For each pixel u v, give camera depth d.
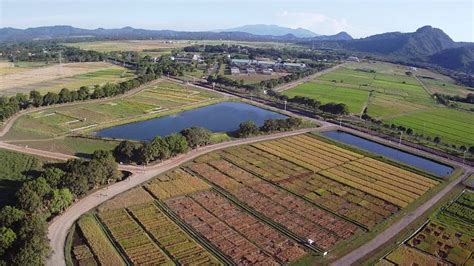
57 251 83.69
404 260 87.56
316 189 123.25
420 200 119.50
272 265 83.44
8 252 77.06
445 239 97.81
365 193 122.62
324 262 85.44
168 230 95.19
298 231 97.94
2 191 109.88
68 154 142.00
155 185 119.00
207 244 90.31
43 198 96.88
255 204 111.25
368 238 96.25
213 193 116.94
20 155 136.50
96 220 97.56
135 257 83.81
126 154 134.25
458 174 143.38
